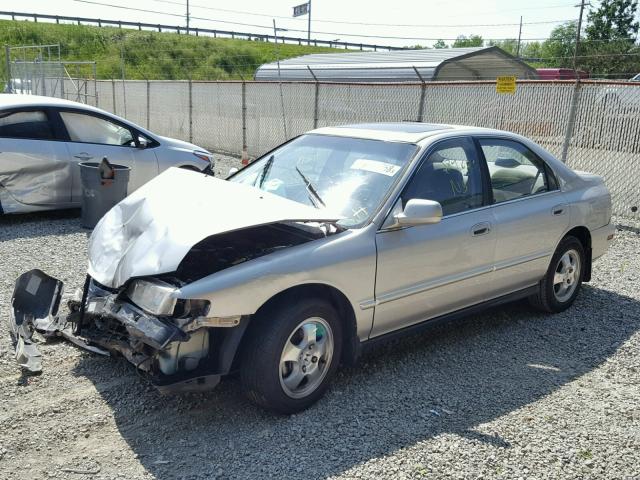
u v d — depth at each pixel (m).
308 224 4.00
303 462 3.27
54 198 8.45
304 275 3.63
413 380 4.25
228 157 16.34
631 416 3.84
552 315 5.58
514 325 5.34
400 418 3.74
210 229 3.50
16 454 3.29
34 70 25.62
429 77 17.16
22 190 8.20
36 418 3.64
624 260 7.48
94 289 3.94
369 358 4.59
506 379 4.31
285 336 3.55
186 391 3.43
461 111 11.48
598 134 9.67
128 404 3.83
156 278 3.58
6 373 4.15
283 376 3.64
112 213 4.35
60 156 8.37
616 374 4.44
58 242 7.52
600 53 31.56
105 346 3.75
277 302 3.64
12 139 8.05
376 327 4.11
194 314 3.37
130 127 9.10
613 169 9.60
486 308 4.93
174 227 3.63
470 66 18.38
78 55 41.16
